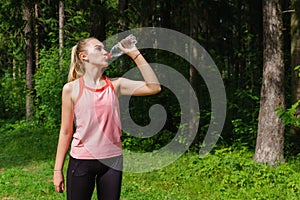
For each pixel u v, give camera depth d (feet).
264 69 27.50
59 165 10.53
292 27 29.94
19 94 77.46
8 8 56.95
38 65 66.85
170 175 26.32
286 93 35.70
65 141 10.44
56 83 52.03
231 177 24.49
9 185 25.82
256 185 23.59
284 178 24.30
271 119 27.12
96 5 43.78
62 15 59.62
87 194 10.06
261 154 27.43
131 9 47.62
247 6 43.39
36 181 26.78
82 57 9.92
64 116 10.21
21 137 49.29
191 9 36.42
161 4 47.52
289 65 36.81
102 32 44.80
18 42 65.82
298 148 30.48
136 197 22.45
